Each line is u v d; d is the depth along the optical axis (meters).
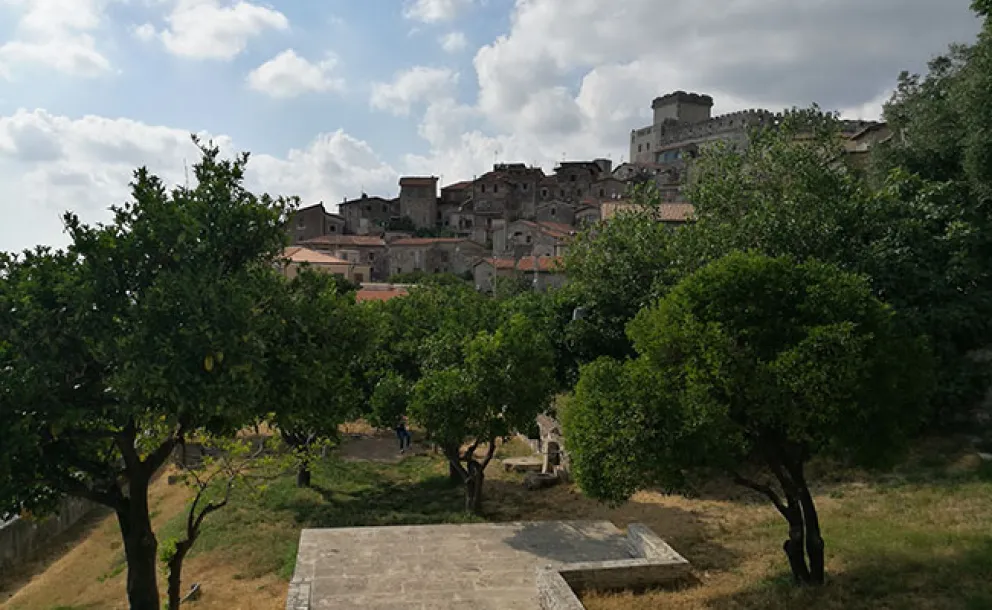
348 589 11.96
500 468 24.36
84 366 10.88
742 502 16.91
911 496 14.33
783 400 9.66
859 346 9.48
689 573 11.85
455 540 14.73
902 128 26.42
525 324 18.81
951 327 17.27
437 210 109.12
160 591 15.39
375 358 23.70
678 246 20.67
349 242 88.19
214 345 10.05
